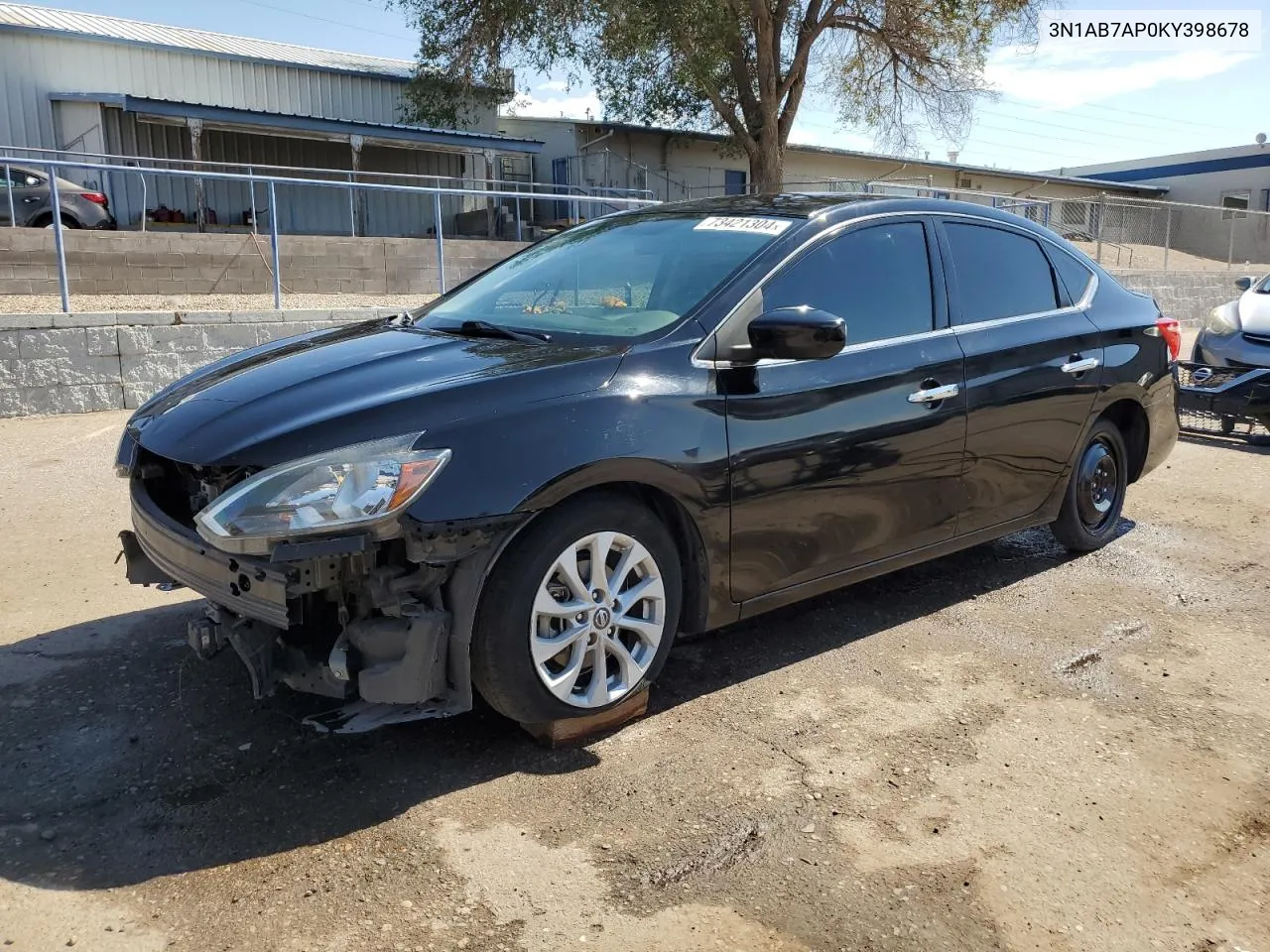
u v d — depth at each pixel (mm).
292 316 9305
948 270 4133
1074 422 4621
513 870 2488
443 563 2689
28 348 8055
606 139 27078
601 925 2299
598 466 2895
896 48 25578
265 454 2680
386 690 2701
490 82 24203
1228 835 2740
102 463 6590
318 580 2611
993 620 4242
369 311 9789
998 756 3117
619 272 3795
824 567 3648
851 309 3723
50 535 5074
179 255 12266
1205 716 3420
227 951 2184
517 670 2865
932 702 3467
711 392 3225
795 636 4031
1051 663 3812
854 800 2842
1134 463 5246
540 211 20641
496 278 4285
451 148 24219
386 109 25703
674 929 2293
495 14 22469
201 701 3318
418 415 2764
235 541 2566
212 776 2877
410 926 2277
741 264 3514
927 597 4512
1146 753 3166
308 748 3043
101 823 2641
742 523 3322
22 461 6613
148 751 3004
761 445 3318
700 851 2586
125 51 21781
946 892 2459
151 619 4004
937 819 2762
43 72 20859
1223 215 25781
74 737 3078
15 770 2887
